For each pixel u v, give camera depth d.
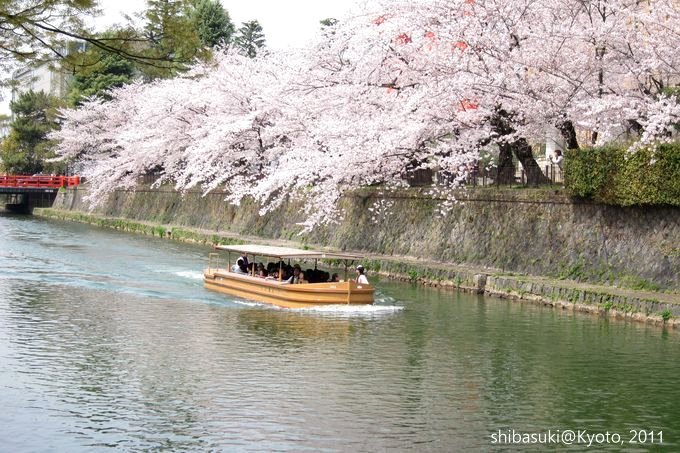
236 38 62.69
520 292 22.08
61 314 19.53
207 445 10.83
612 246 21.48
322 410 12.37
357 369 14.76
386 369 14.80
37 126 71.19
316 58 27.52
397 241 28.81
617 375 14.64
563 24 22.05
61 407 12.23
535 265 23.25
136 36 13.79
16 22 13.04
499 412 12.52
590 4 22.83
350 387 13.61
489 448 11.04
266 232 38.19
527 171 25.67
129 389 13.22
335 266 29.22
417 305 21.31
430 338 17.38
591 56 22.47
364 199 31.36
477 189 25.95
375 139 25.00
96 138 58.75
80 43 14.07
